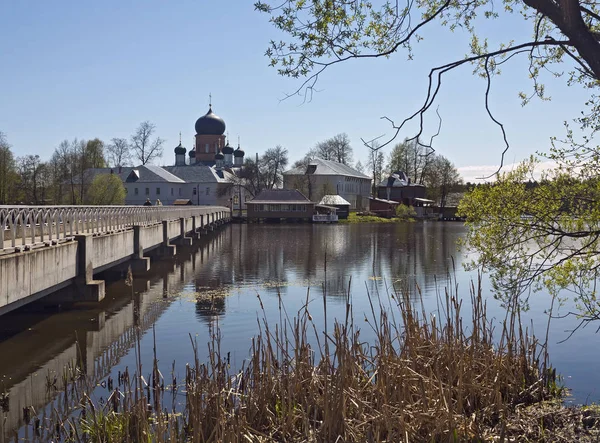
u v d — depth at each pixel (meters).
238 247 46.88
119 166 111.62
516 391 10.05
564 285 9.68
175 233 44.06
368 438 7.65
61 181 88.75
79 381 12.54
